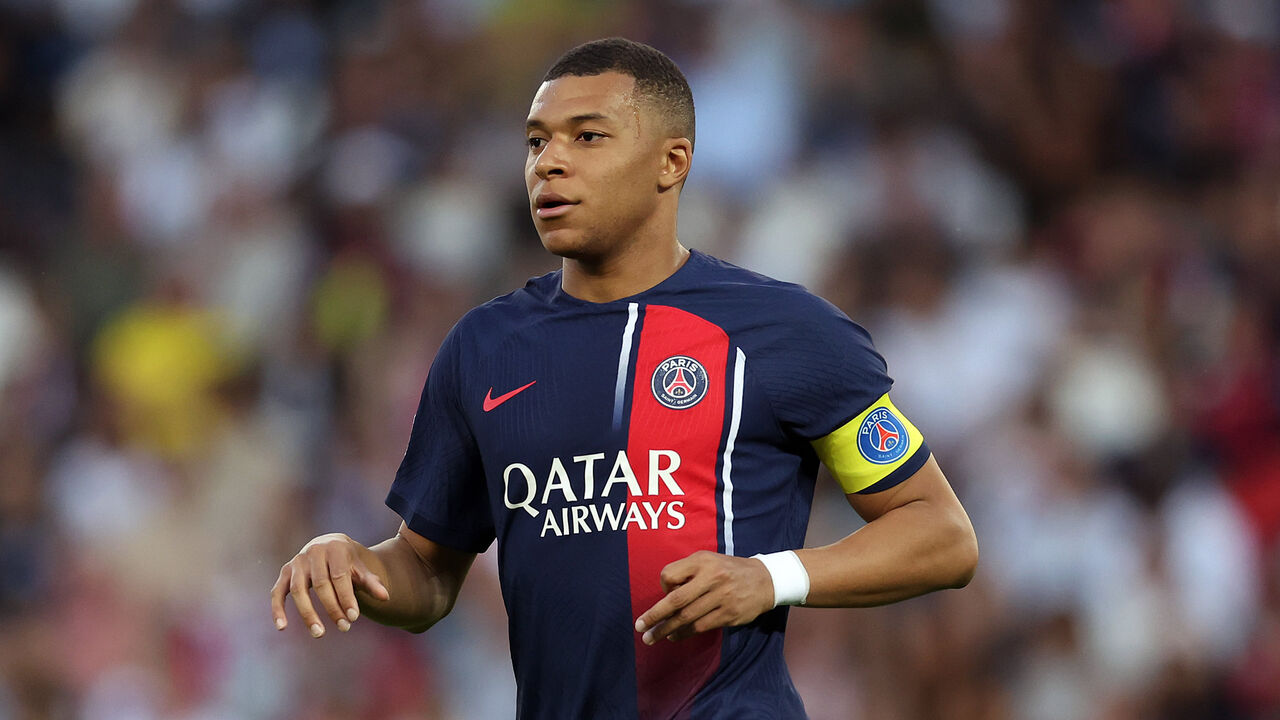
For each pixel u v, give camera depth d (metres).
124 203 37.53
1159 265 32.84
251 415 32.44
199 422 32.62
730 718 10.27
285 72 38.84
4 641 28.39
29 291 35.50
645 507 10.27
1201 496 29.02
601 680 10.38
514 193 34.66
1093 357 30.81
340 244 34.91
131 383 33.16
